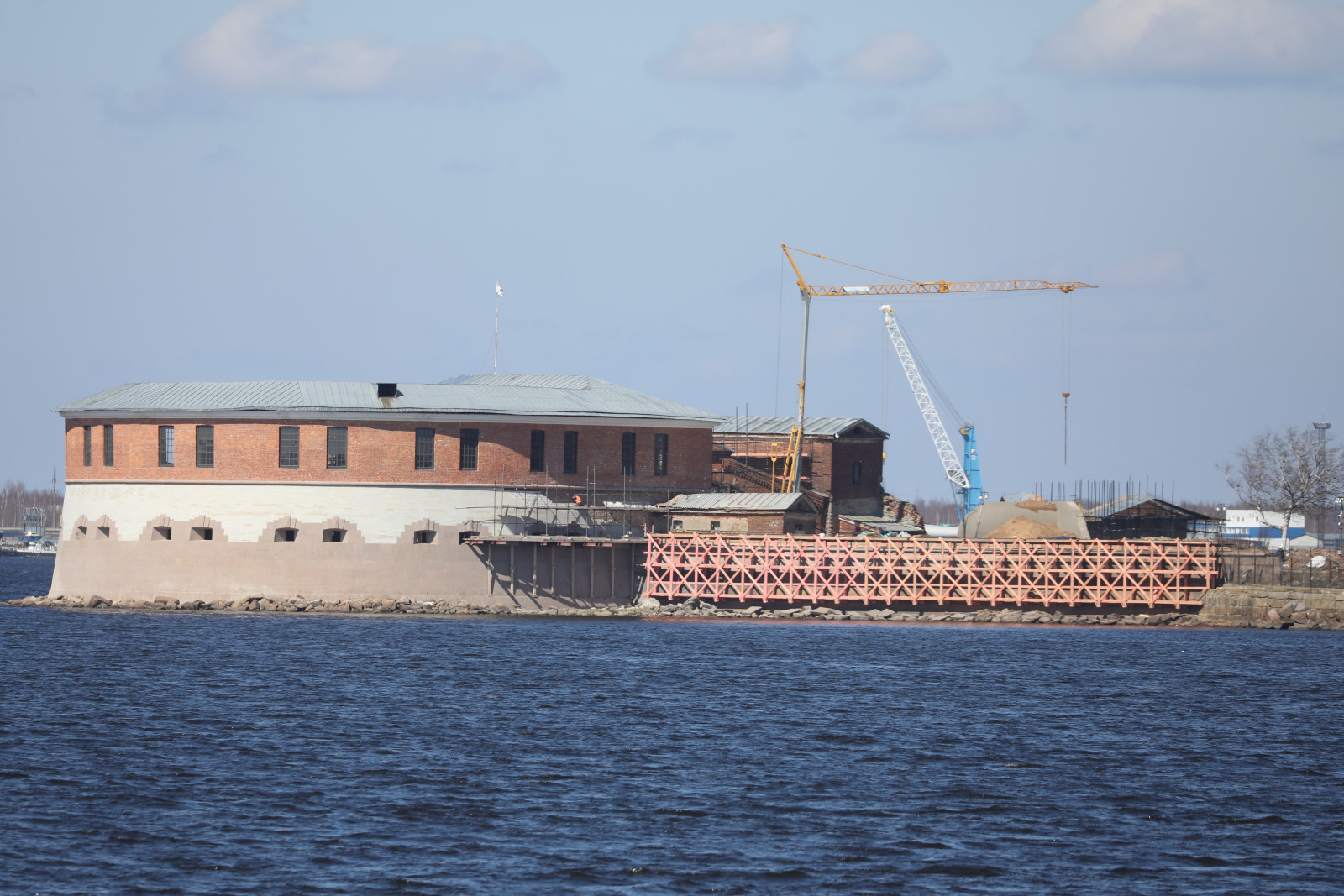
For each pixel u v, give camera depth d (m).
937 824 177.12
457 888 151.12
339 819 175.12
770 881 154.75
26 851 160.50
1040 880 156.50
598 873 156.12
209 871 155.38
